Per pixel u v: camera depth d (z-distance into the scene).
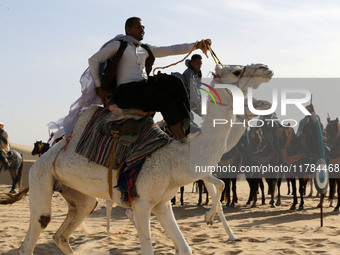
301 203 15.40
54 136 6.29
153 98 5.40
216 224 11.89
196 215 14.43
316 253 7.73
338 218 13.12
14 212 15.05
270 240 8.99
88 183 5.52
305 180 17.19
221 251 7.88
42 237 9.32
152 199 5.16
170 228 5.40
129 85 5.49
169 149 5.26
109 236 9.48
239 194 22.77
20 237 9.39
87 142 5.54
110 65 5.59
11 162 21.97
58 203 18.31
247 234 10.01
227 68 5.41
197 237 9.53
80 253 7.96
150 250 5.10
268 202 18.25
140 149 5.17
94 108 5.83
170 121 5.38
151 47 5.93
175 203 18.11
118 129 5.35
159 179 5.15
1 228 10.91
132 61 5.62
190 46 5.82
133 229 10.82
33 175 5.78
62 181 5.77
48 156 5.79
